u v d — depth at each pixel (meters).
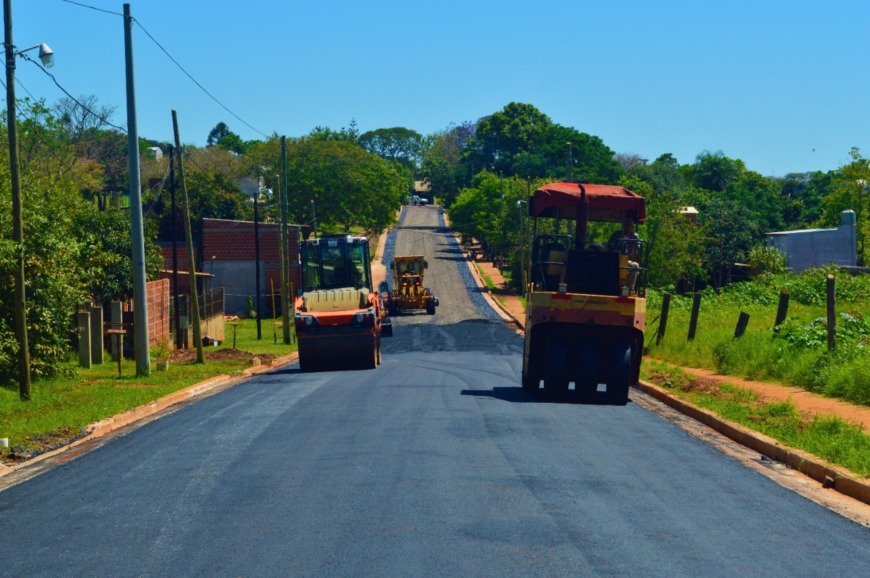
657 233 115.81
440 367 53.81
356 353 51.81
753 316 70.50
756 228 155.50
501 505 16.81
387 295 122.50
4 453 25.91
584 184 37.25
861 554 14.43
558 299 33.75
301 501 17.47
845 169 167.12
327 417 29.25
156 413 35.41
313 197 198.00
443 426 26.66
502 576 12.68
